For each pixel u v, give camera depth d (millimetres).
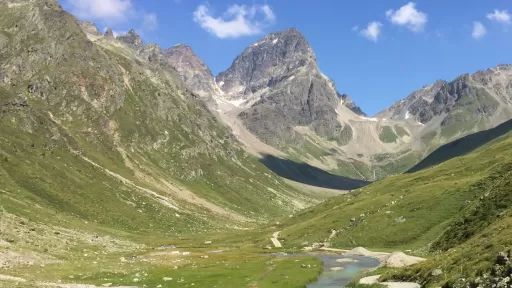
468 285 43562
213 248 160500
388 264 80500
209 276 86875
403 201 137375
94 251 127188
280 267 98250
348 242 128500
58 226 150875
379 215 134125
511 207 72625
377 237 121500
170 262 109062
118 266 97000
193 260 115062
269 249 147125
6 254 92938
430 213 120812
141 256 123375
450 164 178250
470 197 119312
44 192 196000
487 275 42594
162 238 198250
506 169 121625
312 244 142750
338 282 79812
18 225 127688
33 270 84312
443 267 53250
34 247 108875
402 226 121125
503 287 39250
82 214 196625
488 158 164375
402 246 111938
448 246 83750
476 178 130875
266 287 75250
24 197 179750
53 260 98875
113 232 183250
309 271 90125
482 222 78875
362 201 169500
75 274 85000
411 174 192000
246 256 125375
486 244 51844
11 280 70188
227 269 96625
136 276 85312
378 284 62250
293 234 162625
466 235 80375
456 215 113688
